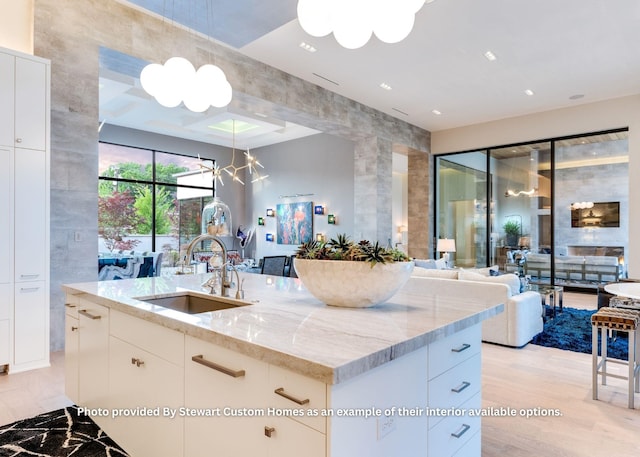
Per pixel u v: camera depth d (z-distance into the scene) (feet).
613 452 7.25
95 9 13.76
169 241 34.91
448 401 5.36
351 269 5.80
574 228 27.04
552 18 14.89
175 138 35.14
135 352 6.20
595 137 25.18
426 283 15.53
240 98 18.97
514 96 23.35
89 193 13.29
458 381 5.61
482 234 29.76
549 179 26.71
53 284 12.48
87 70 13.44
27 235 11.13
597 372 9.71
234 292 7.58
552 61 18.58
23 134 11.11
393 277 5.83
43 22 12.48
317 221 34.35
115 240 31.65
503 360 12.64
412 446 4.60
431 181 31.71
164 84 9.39
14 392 9.48
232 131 33.86
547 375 11.31
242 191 40.50
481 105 25.11
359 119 24.81
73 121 12.98
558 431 8.04
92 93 13.53
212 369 4.74
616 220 25.84
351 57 18.45
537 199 27.32
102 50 14.25
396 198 38.52
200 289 7.96
